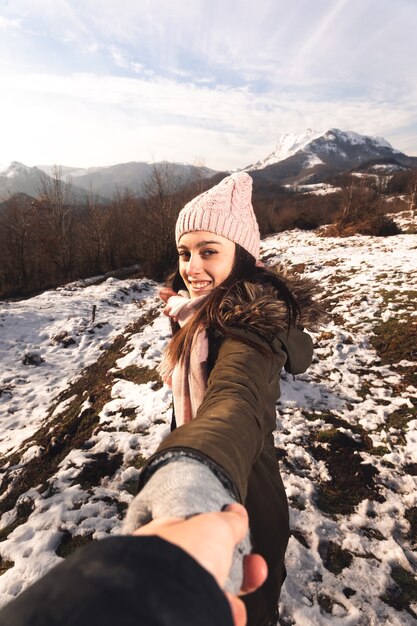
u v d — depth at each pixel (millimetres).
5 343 11812
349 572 2717
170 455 498
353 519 3205
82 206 34688
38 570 2762
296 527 3092
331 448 4070
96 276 30484
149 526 386
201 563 291
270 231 39938
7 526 3428
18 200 31719
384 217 25641
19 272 31250
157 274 24609
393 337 6750
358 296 9102
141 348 8031
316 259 16438
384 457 3932
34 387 8898
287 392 5230
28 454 4793
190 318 1000
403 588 2615
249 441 604
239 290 972
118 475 3812
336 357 6344
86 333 12289
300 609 2422
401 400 4930
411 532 3078
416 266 11375
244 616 323
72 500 3492
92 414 5355
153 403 5141
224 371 779
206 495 428
